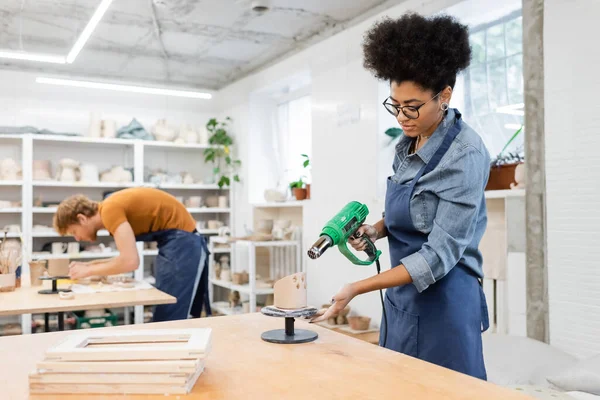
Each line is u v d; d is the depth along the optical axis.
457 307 1.42
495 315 3.16
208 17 4.34
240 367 1.13
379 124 4.07
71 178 5.45
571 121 2.69
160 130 6.03
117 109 6.19
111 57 5.40
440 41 1.36
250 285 4.79
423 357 1.45
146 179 6.04
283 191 5.64
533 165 2.87
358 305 4.32
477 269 1.48
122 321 5.74
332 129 4.62
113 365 0.98
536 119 2.85
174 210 3.40
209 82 6.45
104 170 6.11
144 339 1.12
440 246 1.33
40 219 5.73
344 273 4.43
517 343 2.65
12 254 3.07
